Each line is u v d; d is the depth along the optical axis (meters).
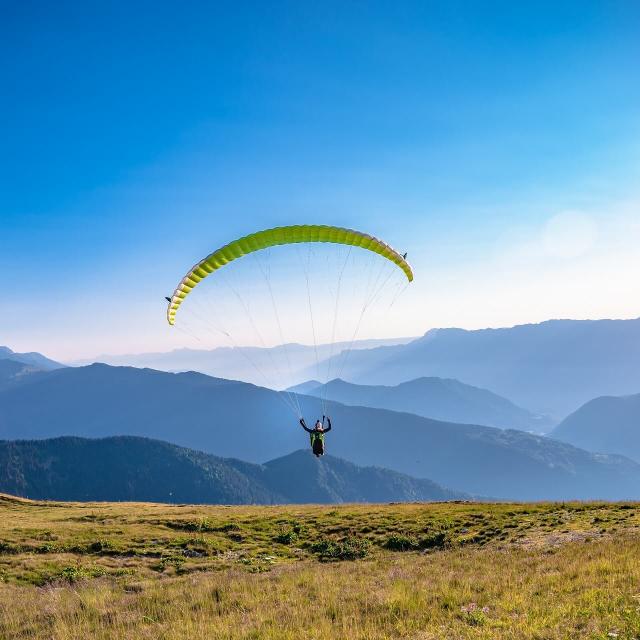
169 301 29.09
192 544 38.38
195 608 18.41
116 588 23.80
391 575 21.86
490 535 36.06
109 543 37.41
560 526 34.88
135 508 62.09
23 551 35.84
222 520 46.62
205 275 30.66
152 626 16.22
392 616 15.29
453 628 13.42
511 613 14.34
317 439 27.67
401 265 30.61
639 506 40.03
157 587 23.28
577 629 12.35
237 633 14.50
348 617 15.41
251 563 33.62
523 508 44.12
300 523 44.78
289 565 31.83
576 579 16.84
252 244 30.03
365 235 29.27
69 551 36.06
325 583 20.70
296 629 14.61
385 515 45.66
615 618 12.50
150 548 37.22
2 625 18.56
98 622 17.53
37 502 68.44
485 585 17.80
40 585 28.86
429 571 22.33
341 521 44.66
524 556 24.53
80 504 68.06
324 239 30.39
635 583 15.34
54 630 16.84
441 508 48.00
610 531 30.19
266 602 18.22
